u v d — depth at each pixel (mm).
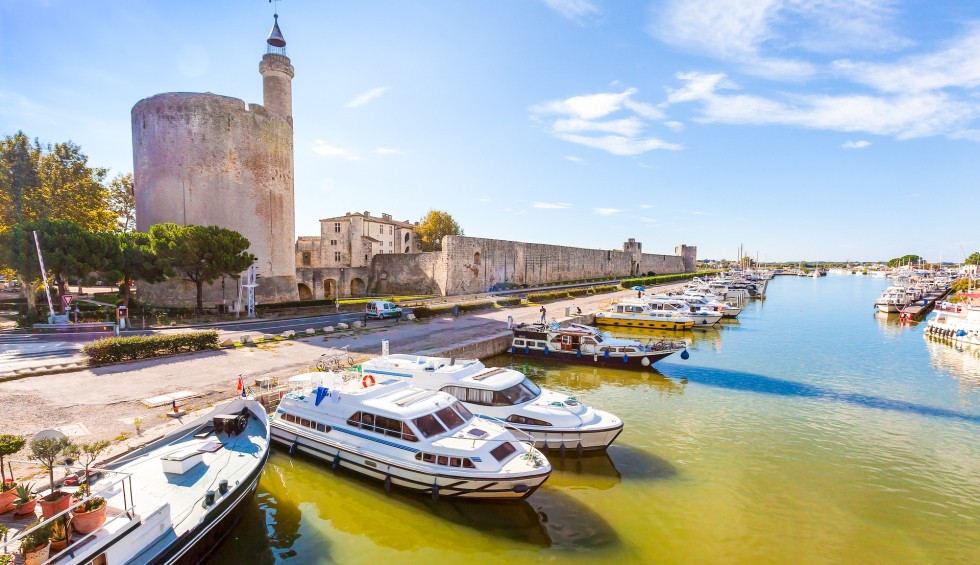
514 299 46875
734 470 13398
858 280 135625
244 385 16531
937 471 13445
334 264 70250
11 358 19562
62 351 21094
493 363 26016
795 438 15797
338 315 38062
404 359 17016
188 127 39250
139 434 11961
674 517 10977
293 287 46688
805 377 24062
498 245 63031
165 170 39250
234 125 41125
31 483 9078
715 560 9391
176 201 39250
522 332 27266
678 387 22047
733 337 36344
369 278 61500
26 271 28172
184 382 16859
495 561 9305
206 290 39312
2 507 7422
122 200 58938
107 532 6902
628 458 14133
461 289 56281
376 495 11500
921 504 11633
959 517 11070
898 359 28641
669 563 9297
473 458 10922
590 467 13508
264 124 43375
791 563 9312
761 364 26922
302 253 70125
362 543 9812
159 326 29891
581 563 9281
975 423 17375
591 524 10688
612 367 24953
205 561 8781
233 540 9695
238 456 10562
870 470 13469
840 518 10977
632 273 104562
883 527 10633
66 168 45156
